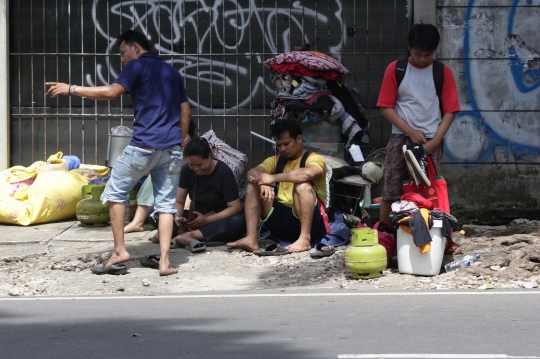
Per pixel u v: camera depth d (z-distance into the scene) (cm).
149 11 1734
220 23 1728
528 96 1652
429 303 966
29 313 959
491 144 1656
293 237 1382
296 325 862
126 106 1761
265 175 1309
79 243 1435
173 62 1739
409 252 1155
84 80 1755
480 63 1650
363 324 860
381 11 1703
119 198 1203
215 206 1416
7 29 1734
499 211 1638
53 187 1595
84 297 1060
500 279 1109
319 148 1561
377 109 1712
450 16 1648
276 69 1563
